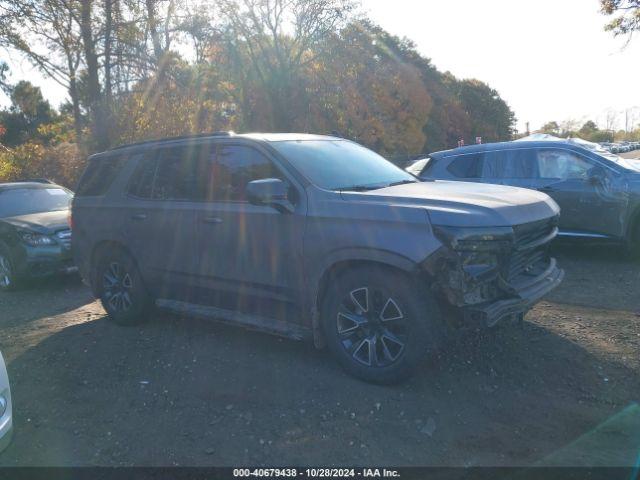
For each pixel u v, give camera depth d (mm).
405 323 4043
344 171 4930
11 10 17734
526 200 4488
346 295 4312
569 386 4207
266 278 4719
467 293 3895
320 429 3736
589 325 5371
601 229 7973
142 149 5945
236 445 3609
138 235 5688
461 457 3393
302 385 4340
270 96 26922
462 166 9055
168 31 20672
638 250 7883
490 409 3914
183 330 5766
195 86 20406
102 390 4500
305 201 4504
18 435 3910
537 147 8539
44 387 4625
